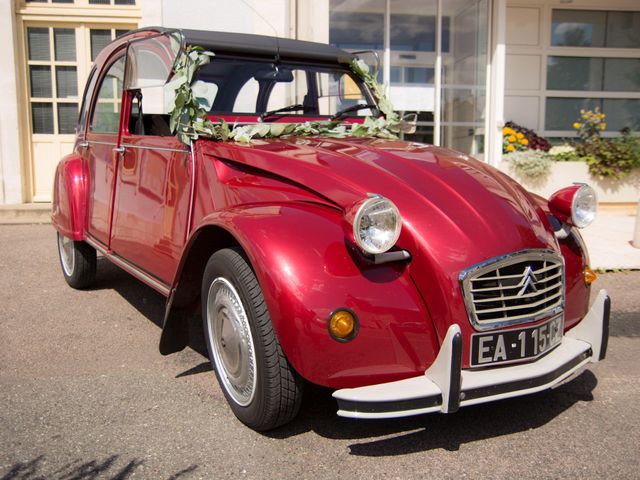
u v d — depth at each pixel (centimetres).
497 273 282
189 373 376
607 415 326
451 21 996
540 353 293
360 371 265
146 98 398
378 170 313
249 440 297
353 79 468
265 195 315
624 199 997
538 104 1132
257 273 272
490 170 354
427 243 279
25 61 895
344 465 278
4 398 339
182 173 363
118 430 305
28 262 645
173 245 369
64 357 400
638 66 1136
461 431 309
